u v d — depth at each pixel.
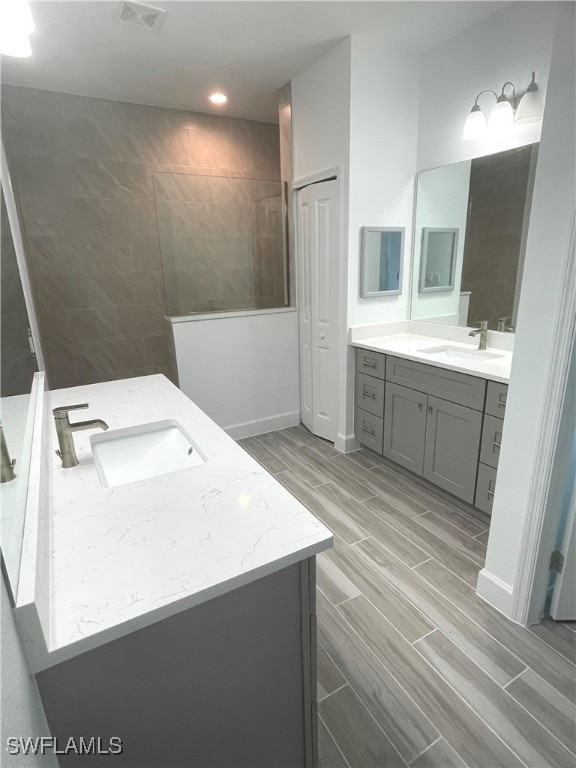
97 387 2.06
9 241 1.42
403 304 3.11
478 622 1.65
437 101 2.66
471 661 1.49
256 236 3.46
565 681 1.41
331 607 1.74
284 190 3.34
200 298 3.40
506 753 1.21
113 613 0.73
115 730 0.80
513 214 2.38
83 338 3.68
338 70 2.55
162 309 3.95
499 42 2.26
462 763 1.20
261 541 0.91
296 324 3.52
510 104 2.20
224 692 0.90
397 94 2.67
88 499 1.08
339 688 1.41
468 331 2.72
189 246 3.28
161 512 1.02
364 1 2.08
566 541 1.52
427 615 1.69
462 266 2.70
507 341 2.51
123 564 0.85
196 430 1.52
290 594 0.93
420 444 2.54
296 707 1.03
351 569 1.95
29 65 2.71
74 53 2.55
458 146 2.60
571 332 1.29
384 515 2.36
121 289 3.73
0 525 0.63
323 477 2.80
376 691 1.39
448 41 2.51
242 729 0.96
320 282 3.09
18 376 1.01
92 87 3.09
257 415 3.53
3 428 0.77
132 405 1.80
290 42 2.46
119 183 3.53
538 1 2.06
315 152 2.89
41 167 3.24
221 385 3.32
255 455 3.16
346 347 2.95
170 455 1.50
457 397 2.23
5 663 0.52
